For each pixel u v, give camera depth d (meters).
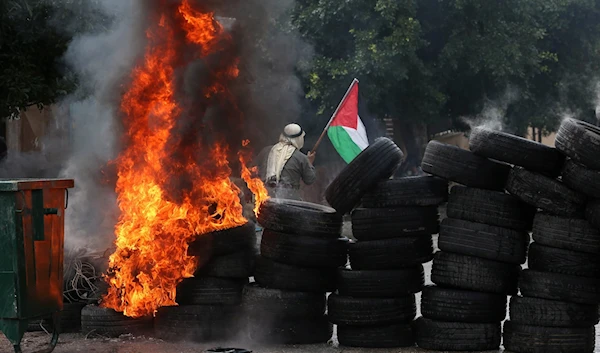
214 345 9.67
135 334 10.04
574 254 9.01
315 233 9.55
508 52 27.75
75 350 9.28
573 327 9.00
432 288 9.46
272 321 9.63
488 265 9.27
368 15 25.81
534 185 9.13
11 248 8.36
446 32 28.41
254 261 10.09
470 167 9.39
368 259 9.52
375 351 9.38
